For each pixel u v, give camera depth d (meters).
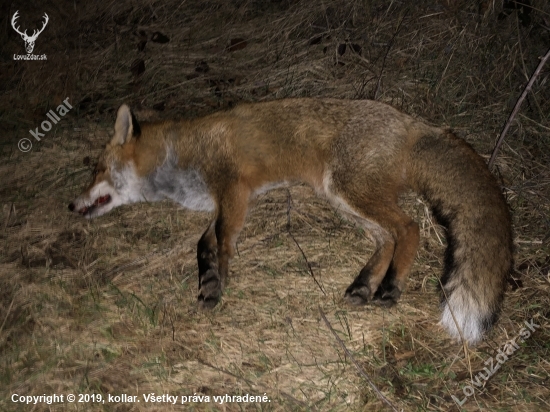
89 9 2.17
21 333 1.18
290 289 1.26
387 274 1.20
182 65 1.95
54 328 1.19
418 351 1.12
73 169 1.61
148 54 1.99
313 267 1.31
